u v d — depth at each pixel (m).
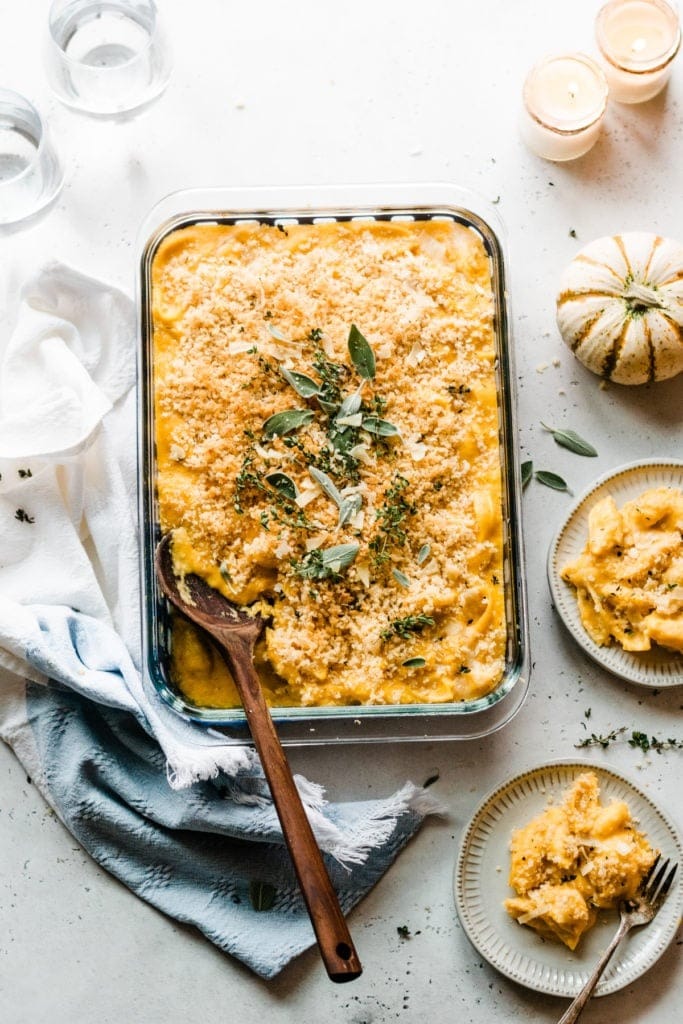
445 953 1.22
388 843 1.22
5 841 1.23
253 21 1.28
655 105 1.28
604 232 1.27
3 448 1.20
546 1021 1.21
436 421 1.20
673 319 1.20
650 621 1.19
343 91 1.28
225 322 1.21
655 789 1.23
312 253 1.22
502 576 1.20
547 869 1.19
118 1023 1.22
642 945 1.20
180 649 1.20
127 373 1.25
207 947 1.23
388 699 1.18
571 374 1.26
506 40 1.28
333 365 1.20
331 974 1.11
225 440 1.19
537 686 1.24
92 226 1.27
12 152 1.24
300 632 1.18
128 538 1.22
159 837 1.21
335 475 1.20
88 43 1.25
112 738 1.22
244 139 1.27
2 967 1.22
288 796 1.13
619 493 1.23
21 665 1.21
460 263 1.22
